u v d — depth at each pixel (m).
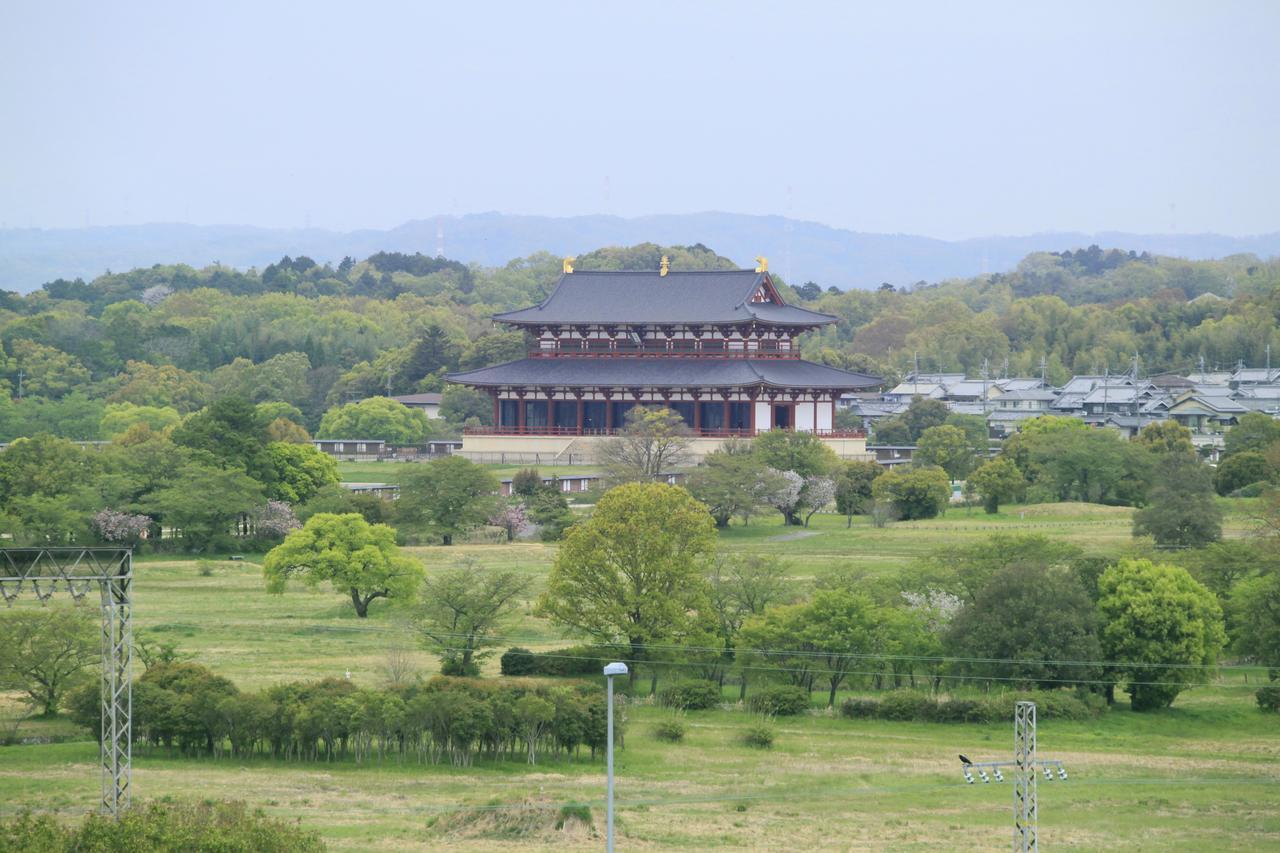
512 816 137.00
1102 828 140.38
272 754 159.38
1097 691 186.38
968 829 138.62
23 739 163.50
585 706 161.00
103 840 108.38
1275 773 159.00
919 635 187.88
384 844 130.62
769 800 147.00
